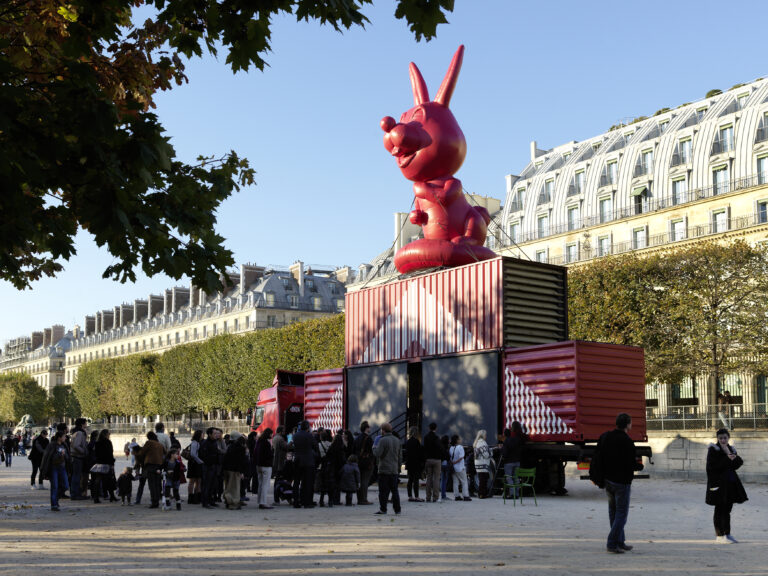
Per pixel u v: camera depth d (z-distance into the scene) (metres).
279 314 103.75
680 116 66.44
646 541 11.58
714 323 40.12
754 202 57.66
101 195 5.72
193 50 6.68
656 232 64.06
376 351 23.50
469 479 20.47
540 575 8.63
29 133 5.61
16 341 197.00
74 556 10.30
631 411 18.41
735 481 11.46
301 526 13.65
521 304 19.73
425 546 10.95
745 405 30.89
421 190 22.55
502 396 19.20
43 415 134.75
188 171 7.16
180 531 13.07
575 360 17.45
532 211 75.50
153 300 132.50
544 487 20.47
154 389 84.62
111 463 19.66
